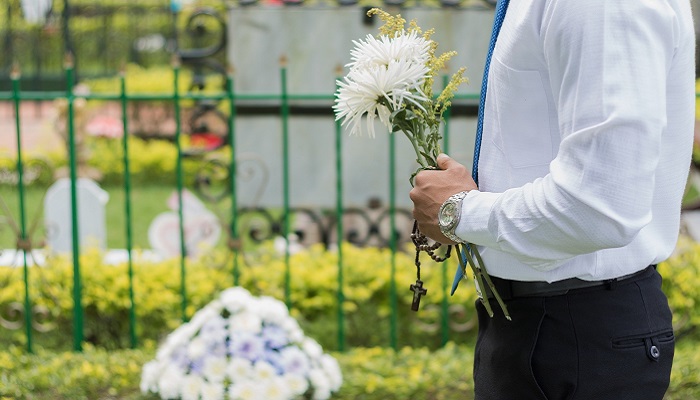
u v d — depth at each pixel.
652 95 1.88
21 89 15.59
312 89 6.60
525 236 1.98
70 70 5.05
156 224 6.65
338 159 5.02
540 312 2.20
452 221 2.10
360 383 4.46
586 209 1.88
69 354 4.90
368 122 2.28
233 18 6.56
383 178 6.67
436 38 6.35
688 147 2.19
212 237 6.67
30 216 9.55
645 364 2.17
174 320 5.33
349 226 6.93
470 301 5.29
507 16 2.16
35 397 4.50
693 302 5.26
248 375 4.00
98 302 5.31
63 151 10.77
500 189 2.21
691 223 6.88
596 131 1.87
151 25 17.92
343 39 6.54
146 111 12.93
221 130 10.15
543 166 2.13
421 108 2.21
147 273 5.56
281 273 5.48
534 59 2.07
